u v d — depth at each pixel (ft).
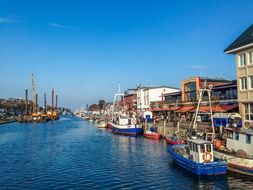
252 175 111.96
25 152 198.59
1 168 147.74
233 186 107.24
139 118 347.97
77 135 322.96
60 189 111.24
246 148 119.34
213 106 220.02
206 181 114.52
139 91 448.24
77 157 175.94
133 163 152.15
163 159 159.63
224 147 132.67
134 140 254.27
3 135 327.88
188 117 257.75
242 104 176.96
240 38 182.09
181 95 327.67
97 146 224.12
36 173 136.36
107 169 140.77
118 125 323.16
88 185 115.14
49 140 272.72
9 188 113.70
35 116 646.74
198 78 283.59
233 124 162.20
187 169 130.21
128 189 108.68
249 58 170.71
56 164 156.15
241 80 177.78
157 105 353.51
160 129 258.78
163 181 117.39
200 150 121.80
